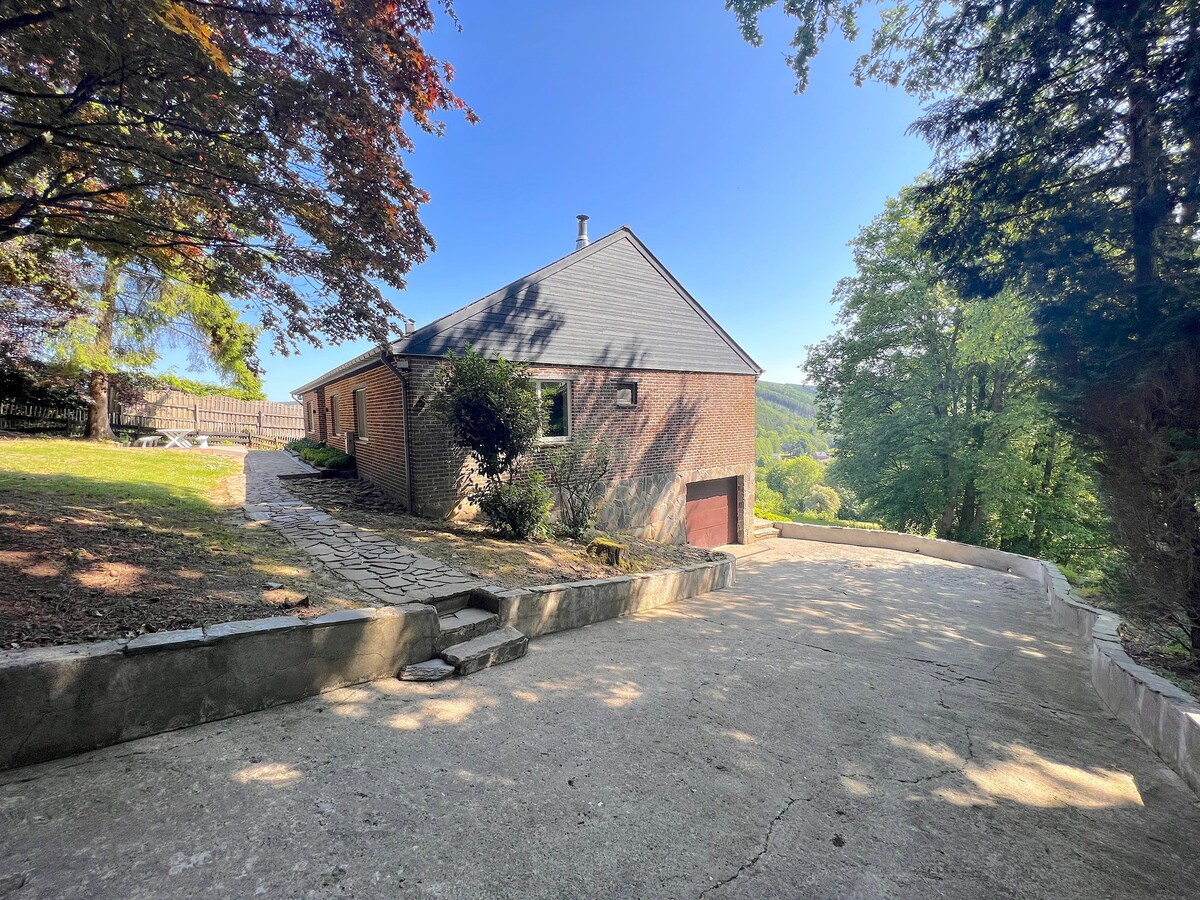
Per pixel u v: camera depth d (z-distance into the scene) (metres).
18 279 8.53
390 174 4.80
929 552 14.13
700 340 12.72
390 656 3.72
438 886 1.80
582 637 5.16
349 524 7.02
